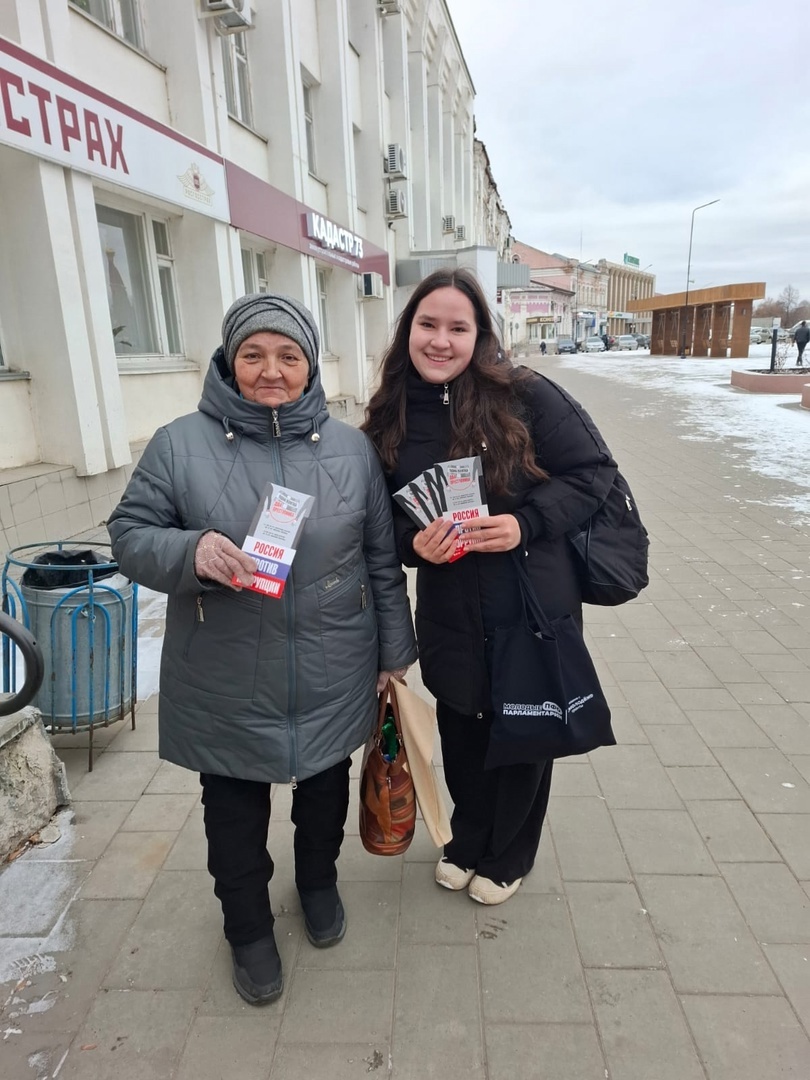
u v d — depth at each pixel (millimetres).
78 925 2096
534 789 1970
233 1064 1681
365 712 1850
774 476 8711
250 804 1802
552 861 2344
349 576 1733
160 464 1604
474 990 1868
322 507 1651
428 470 1748
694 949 1985
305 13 11297
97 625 2705
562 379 26234
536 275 81938
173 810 2615
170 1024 1785
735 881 2238
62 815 2586
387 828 1975
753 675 3631
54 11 5102
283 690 1686
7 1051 1718
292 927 2092
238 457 1610
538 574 1848
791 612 4480
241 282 8273
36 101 4809
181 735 1751
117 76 6387
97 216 6336
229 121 8766
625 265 108688
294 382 1608
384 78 16688
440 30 21922
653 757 2912
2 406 5055
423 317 1745
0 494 4617
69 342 5195
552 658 1799
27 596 2689
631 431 12742
